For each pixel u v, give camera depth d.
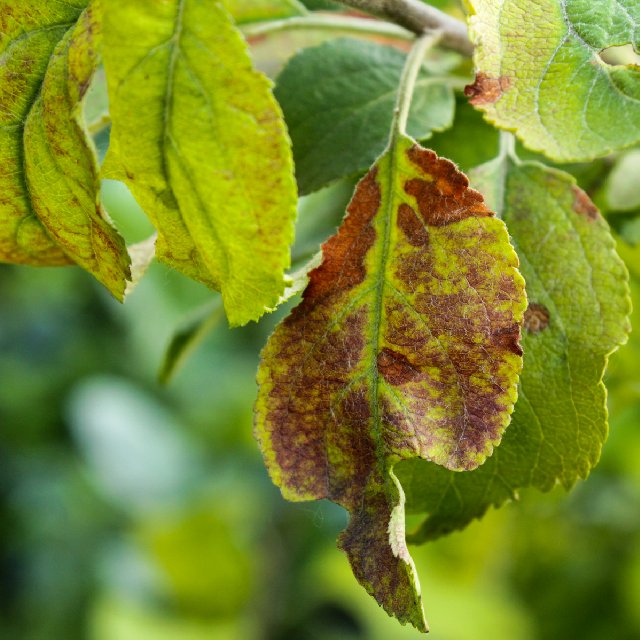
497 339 0.34
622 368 0.46
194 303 0.99
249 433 1.04
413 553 0.75
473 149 0.43
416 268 0.34
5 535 1.12
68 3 0.33
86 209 0.34
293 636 0.94
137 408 1.08
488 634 0.77
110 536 1.11
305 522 0.96
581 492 0.75
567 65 0.34
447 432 0.34
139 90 0.31
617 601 0.79
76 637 1.07
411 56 0.38
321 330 0.35
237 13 0.43
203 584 0.94
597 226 0.37
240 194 0.32
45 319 1.20
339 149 0.40
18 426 1.16
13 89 0.34
